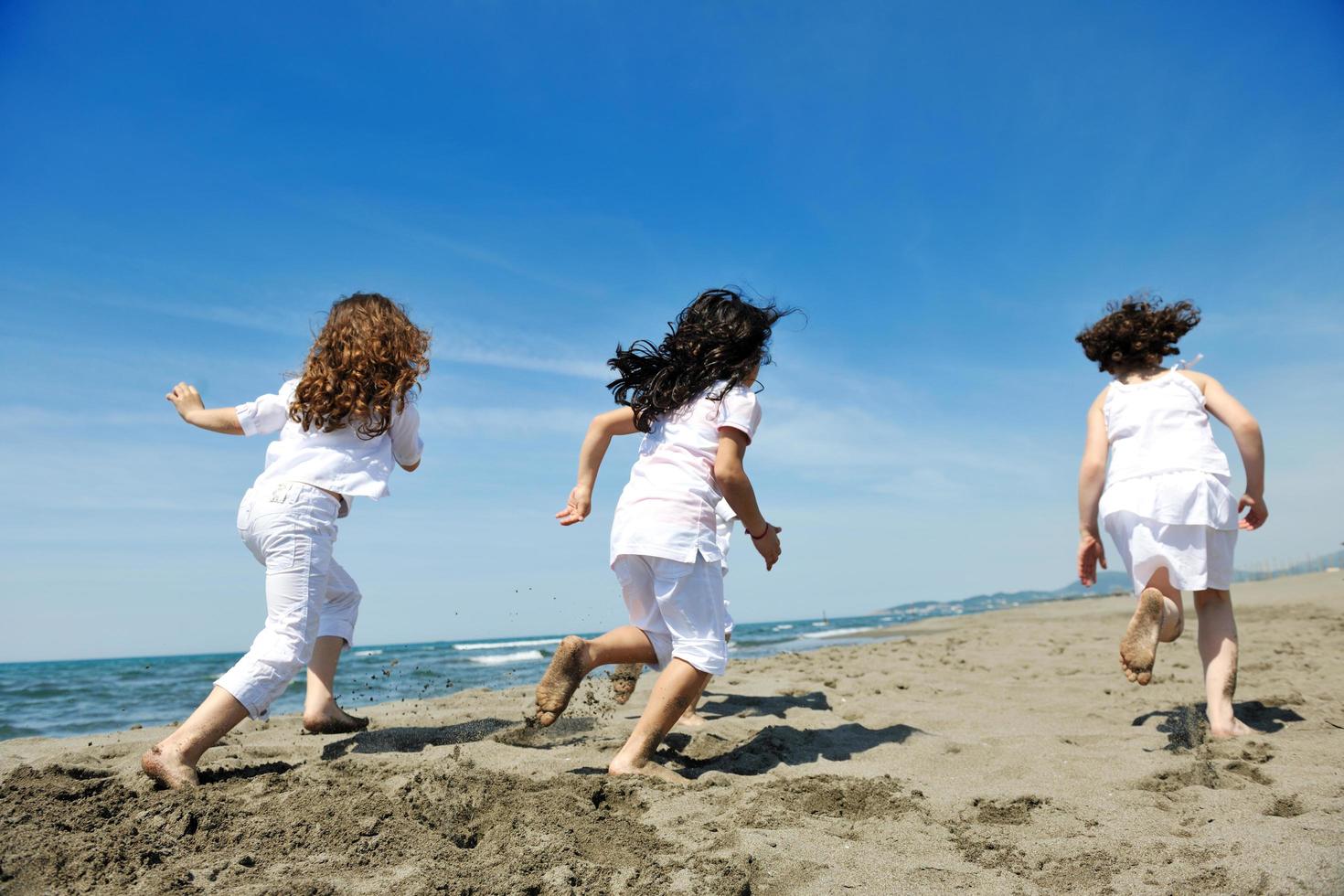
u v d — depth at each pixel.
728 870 1.77
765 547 2.89
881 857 1.89
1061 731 3.48
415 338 3.28
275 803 2.26
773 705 4.32
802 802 2.29
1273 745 2.92
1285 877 1.68
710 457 2.79
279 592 2.83
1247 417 3.19
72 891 1.69
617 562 2.77
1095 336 3.56
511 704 4.61
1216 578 3.19
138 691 9.38
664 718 2.60
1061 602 28.25
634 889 1.69
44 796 2.30
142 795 2.36
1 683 10.80
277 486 2.94
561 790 2.28
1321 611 9.56
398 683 8.34
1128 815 2.18
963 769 2.78
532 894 1.68
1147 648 3.01
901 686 5.06
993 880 1.76
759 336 2.90
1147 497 3.17
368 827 2.03
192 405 3.03
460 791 2.25
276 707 6.52
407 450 3.31
